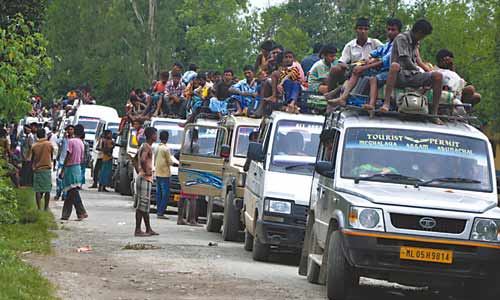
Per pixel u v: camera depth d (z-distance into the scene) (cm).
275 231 2323
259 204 2377
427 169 1792
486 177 1794
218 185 3128
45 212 3175
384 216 1631
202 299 1667
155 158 3578
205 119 3600
